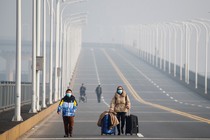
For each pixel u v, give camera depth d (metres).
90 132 57.19
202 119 76.94
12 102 87.81
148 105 127.31
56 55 128.25
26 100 110.38
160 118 79.31
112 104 53.50
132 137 51.59
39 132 56.91
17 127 50.28
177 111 99.88
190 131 57.94
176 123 69.50
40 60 77.19
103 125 53.84
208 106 125.69
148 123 69.62
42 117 77.06
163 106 122.69
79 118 81.00
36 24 81.44
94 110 107.31
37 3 81.12
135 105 127.19
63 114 51.94
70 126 52.06
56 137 51.62
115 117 53.56
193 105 130.88
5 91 79.69
